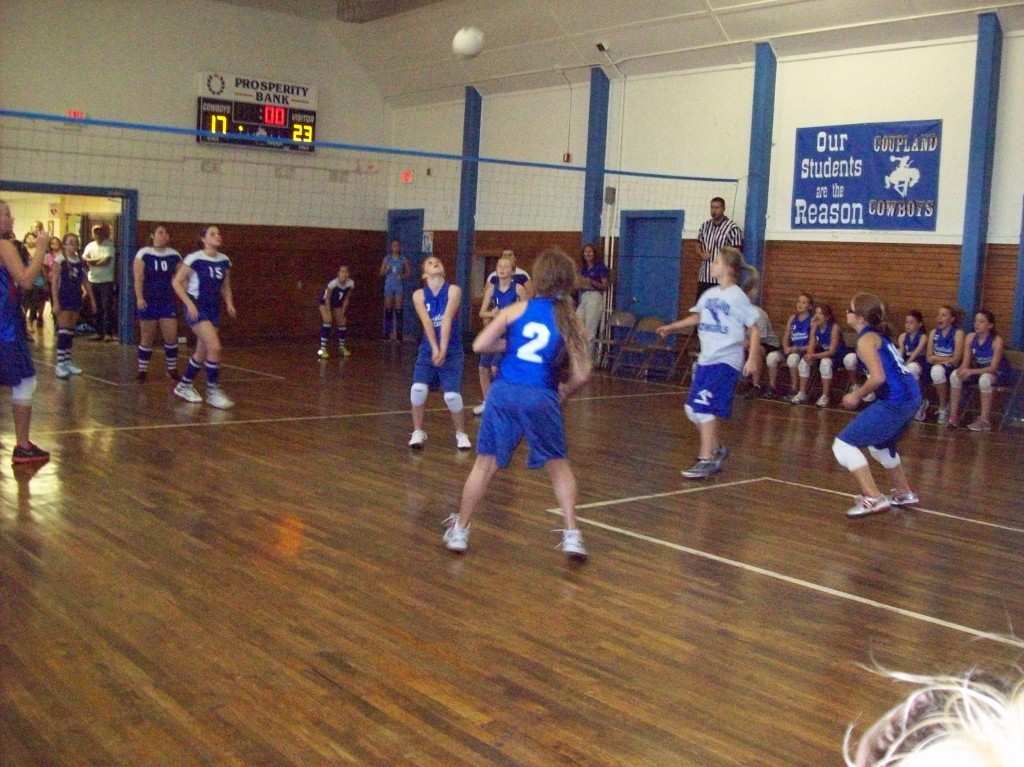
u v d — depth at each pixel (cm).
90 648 372
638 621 430
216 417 898
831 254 1245
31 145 1469
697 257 1383
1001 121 1099
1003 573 525
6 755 289
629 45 1412
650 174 1319
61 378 1121
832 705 351
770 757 309
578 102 1522
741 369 720
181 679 348
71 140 1498
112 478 645
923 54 1149
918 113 1159
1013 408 1053
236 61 1655
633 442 866
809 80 1251
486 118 1672
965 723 66
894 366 617
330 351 1556
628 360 1440
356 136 1809
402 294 1741
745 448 861
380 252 1852
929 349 1078
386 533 547
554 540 549
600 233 1506
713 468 721
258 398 1027
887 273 1196
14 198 1942
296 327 1753
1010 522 638
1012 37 1084
